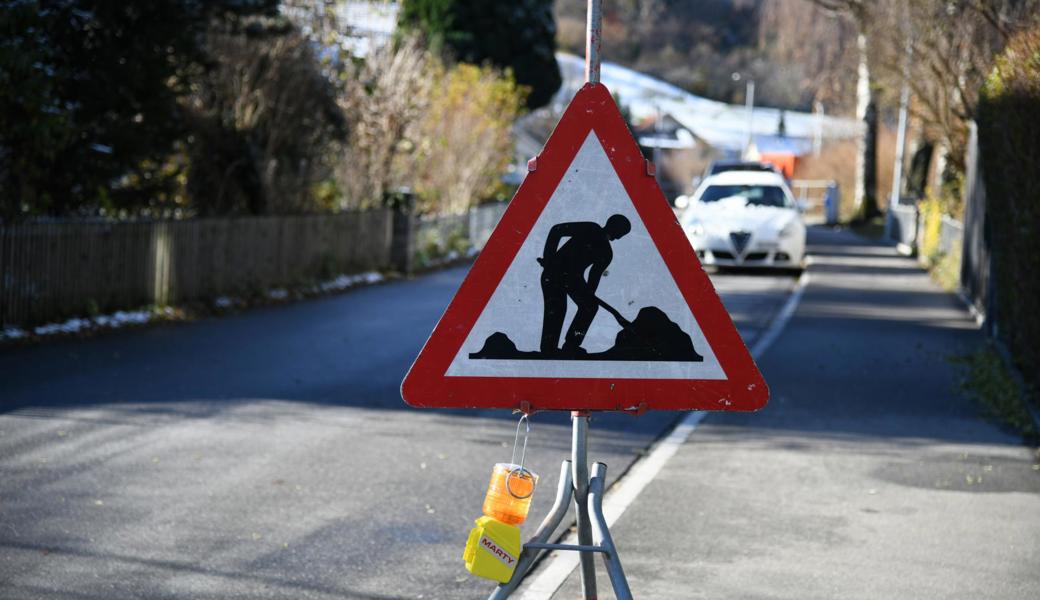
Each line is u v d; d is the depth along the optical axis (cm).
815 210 8138
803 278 2741
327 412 1177
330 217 2594
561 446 1062
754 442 1088
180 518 800
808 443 1084
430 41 5141
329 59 2680
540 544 424
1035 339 1244
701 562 727
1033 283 1238
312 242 2508
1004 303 1555
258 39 2153
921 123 3206
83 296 1752
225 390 1277
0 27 1565
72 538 749
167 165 2295
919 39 2575
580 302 432
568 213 432
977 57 2297
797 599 662
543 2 5862
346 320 1950
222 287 2127
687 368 434
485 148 3962
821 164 8656
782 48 5694
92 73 1773
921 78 2769
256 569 701
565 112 433
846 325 1936
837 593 673
